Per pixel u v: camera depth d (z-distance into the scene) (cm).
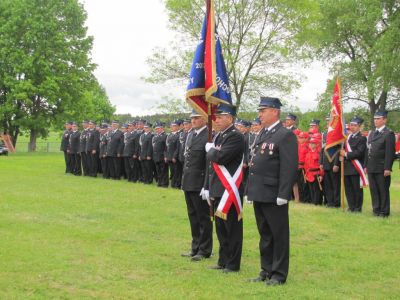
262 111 636
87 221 991
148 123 1761
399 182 1956
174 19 2831
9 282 604
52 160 2900
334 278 656
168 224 985
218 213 664
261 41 2750
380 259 749
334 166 1238
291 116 1360
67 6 3847
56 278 625
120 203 1225
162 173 1656
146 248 795
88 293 575
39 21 3681
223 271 677
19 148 5028
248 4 2742
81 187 1531
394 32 2936
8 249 750
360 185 1186
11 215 1024
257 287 605
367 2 3212
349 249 812
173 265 705
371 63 3497
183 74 2902
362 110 3800
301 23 2747
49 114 3981
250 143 1307
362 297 581
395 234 924
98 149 1936
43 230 891
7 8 3741
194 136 766
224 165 672
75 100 4003
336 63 3747
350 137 1204
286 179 603
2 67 3712
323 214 1130
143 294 572
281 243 621
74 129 2041
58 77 3734
